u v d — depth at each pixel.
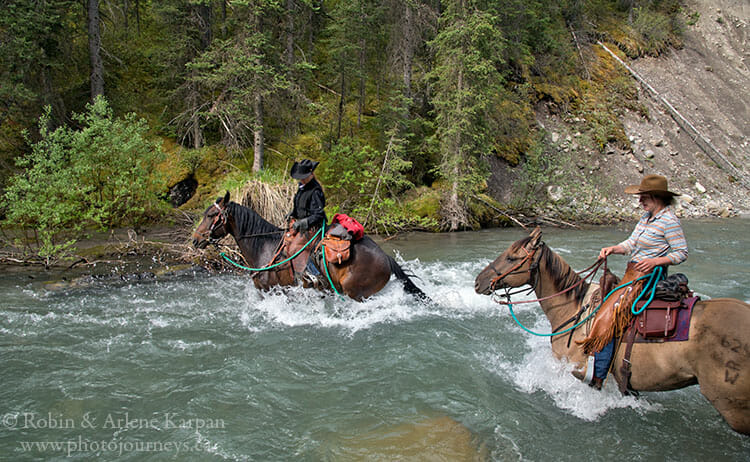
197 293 8.16
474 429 4.10
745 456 3.74
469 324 6.67
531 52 23.69
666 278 3.86
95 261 9.98
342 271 6.48
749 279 8.96
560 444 3.90
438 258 10.94
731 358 3.25
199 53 16.05
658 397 4.61
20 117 13.83
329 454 3.74
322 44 21.38
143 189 12.33
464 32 14.74
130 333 6.21
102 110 11.69
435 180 17.88
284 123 17.62
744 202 20.95
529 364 5.31
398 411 4.39
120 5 19.38
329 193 15.79
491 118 17.02
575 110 22.88
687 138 24.19
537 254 4.51
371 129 18.58
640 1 32.34
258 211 11.09
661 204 3.89
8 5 12.77
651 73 27.94
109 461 3.64
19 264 9.66
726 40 32.78
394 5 17.55
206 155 16.14
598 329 3.99
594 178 19.81
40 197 10.00
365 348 5.81
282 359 5.48
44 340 5.90
